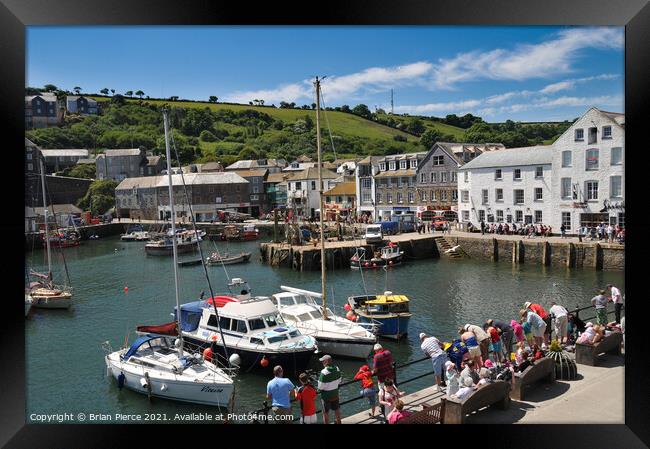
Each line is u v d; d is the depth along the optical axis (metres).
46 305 32.22
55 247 63.56
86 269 48.78
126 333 27.06
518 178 50.31
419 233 55.50
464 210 56.50
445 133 95.31
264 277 44.47
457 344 12.78
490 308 30.00
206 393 16.69
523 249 44.00
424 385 18.70
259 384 19.00
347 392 18.39
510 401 11.17
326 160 104.00
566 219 46.16
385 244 49.56
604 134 43.19
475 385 11.02
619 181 42.72
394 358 22.14
